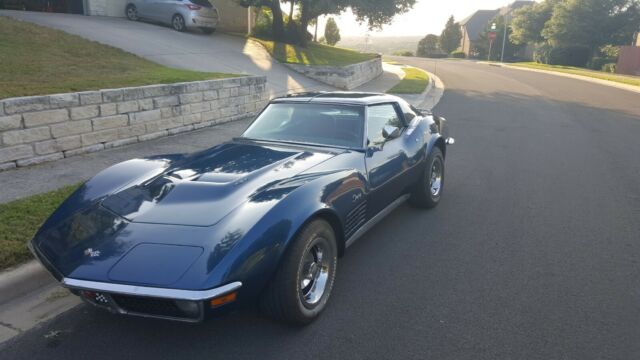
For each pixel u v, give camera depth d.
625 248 4.40
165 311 2.49
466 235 4.68
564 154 8.41
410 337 2.98
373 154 4.04
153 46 14.49
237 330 3.03
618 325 3.14
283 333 3.00
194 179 3.23
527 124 11.62
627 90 21.70
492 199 5.82
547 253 4.27
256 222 2.70
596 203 5.71
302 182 3.16
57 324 3.08
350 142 4.04
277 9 22.69
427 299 3.45
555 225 4.97
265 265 2.65
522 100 16.58
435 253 4.25
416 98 15.77
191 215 2.80
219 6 24.06
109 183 3.40
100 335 2.97
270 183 3.15
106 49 11.82
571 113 13.66
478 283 3.70
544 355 2.82
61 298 3.38
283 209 2.83
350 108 4.27
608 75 31.20
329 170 3.47
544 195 6.01
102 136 7.07
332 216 3.23
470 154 8.32
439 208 5.48
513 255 4.23
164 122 8.20
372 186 3.88
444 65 39.41
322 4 20.38
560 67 38.81
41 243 2.91
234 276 2.49
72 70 8.90
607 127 11.43
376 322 3.14
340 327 3.08
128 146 7.43
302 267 2.92
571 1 44.75
